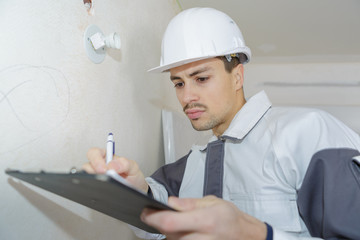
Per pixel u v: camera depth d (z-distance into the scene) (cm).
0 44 63
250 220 61
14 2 67
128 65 128
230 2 225
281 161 96
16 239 65
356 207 76
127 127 124
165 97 178
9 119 64
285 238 63
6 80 64
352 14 230
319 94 338
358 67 330
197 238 50
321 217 85
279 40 287
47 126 76
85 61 95
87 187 48
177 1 224
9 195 63
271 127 105
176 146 173
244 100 127
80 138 91
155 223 49
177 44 114
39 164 73
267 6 227
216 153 117
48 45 78
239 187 104
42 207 74
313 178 88
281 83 345
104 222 105
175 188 130
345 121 329
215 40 113
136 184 97
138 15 143
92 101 98
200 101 111
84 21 95
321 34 270
